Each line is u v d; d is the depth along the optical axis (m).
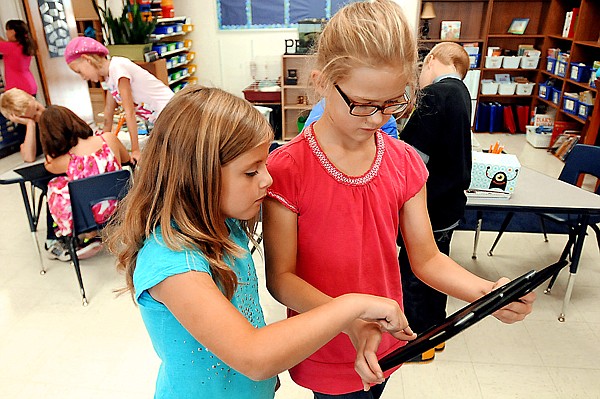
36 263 2.97
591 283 2.69
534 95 5.74
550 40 5.48
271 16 6.12
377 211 0.91
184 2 6.14
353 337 0.83
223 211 0.77
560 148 4.82
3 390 2.00
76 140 2.66
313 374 1.06
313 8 6.03
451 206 1.87
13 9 5.02
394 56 0.69
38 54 5.29
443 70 1.93
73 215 2.41
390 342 1.07
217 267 0.75
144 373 2.08
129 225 0.78
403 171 0.96
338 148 0.86
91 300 2.59
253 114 0.75
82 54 2.91
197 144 0.72
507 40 5.88
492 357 2.15
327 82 0.75
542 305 2.50
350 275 0.93
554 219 2.56
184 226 0.73
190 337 0.82
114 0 5.12
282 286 0.89
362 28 0.69
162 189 0.75
